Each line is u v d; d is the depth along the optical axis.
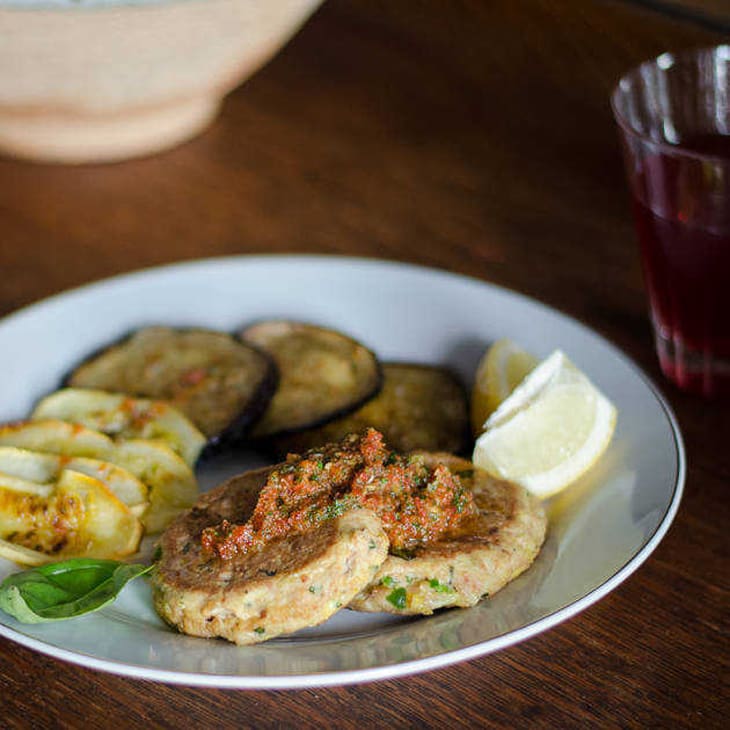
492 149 0.80
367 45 0.90
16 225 0.75
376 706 0.50
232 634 0.51
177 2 0.70
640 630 0.53
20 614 0.50
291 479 0.54
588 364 0.61
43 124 0.77
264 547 0.52
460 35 0.90
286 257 0.67
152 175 0.79
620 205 0.75
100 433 0.60
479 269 0.71
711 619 0.53
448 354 0.65
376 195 0.77
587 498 0.56
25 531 0.56
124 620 0.52
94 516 0.56
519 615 0.51
